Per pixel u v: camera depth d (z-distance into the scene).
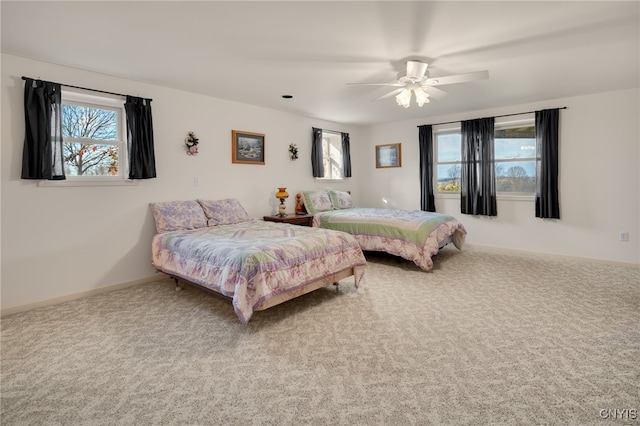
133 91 3.74
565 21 2.43
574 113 4.59
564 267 4.27
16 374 2.03
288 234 3.41
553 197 4.74
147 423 1.61
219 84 3.90
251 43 2.76
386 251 4.38
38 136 3.06
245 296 2.48
